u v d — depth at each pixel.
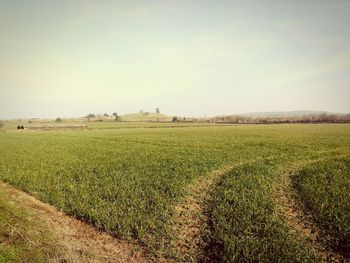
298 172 22.30
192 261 10.20
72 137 61.84
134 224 13.03
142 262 10.32
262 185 18.59
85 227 13.20
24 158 31.52
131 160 28.56
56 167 25.98
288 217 13.76
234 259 9.96
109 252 10.95
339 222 12.57
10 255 9.80
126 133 71.06
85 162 28.22
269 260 9.80
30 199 16.75
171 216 13.91
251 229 12.28
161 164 26.16
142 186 18.88
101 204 15.41
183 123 145.38
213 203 15.73
